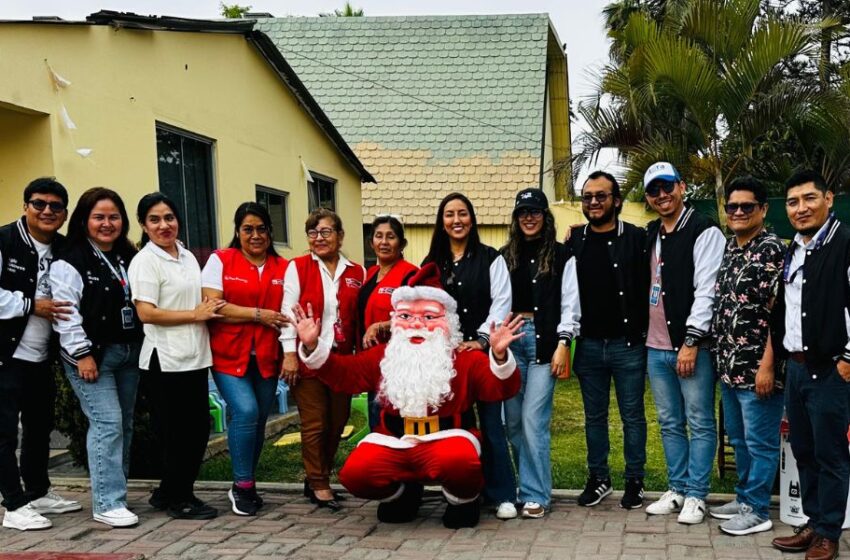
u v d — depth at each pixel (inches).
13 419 195.5
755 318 184.1
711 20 426.9
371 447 194.5
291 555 180.2
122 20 294.2
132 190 303.7
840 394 165.2
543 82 705.0
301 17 789.2
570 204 616.1
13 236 192.1
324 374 200.4
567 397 400.2
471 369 197.3
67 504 212.4
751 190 183.9
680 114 462.9
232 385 208.8
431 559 176.9
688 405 198.1
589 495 215.8
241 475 211.3
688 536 187.9
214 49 364.2
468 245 209.0
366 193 663.8
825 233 167.8
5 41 248.4
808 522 177.0
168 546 186.2
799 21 445.1
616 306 205.6
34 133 264.5
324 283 217.9
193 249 350.3
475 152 673.6
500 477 209.6
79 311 195.3
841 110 431.8
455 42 741.9
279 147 432.5
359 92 724.0
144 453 246.5
